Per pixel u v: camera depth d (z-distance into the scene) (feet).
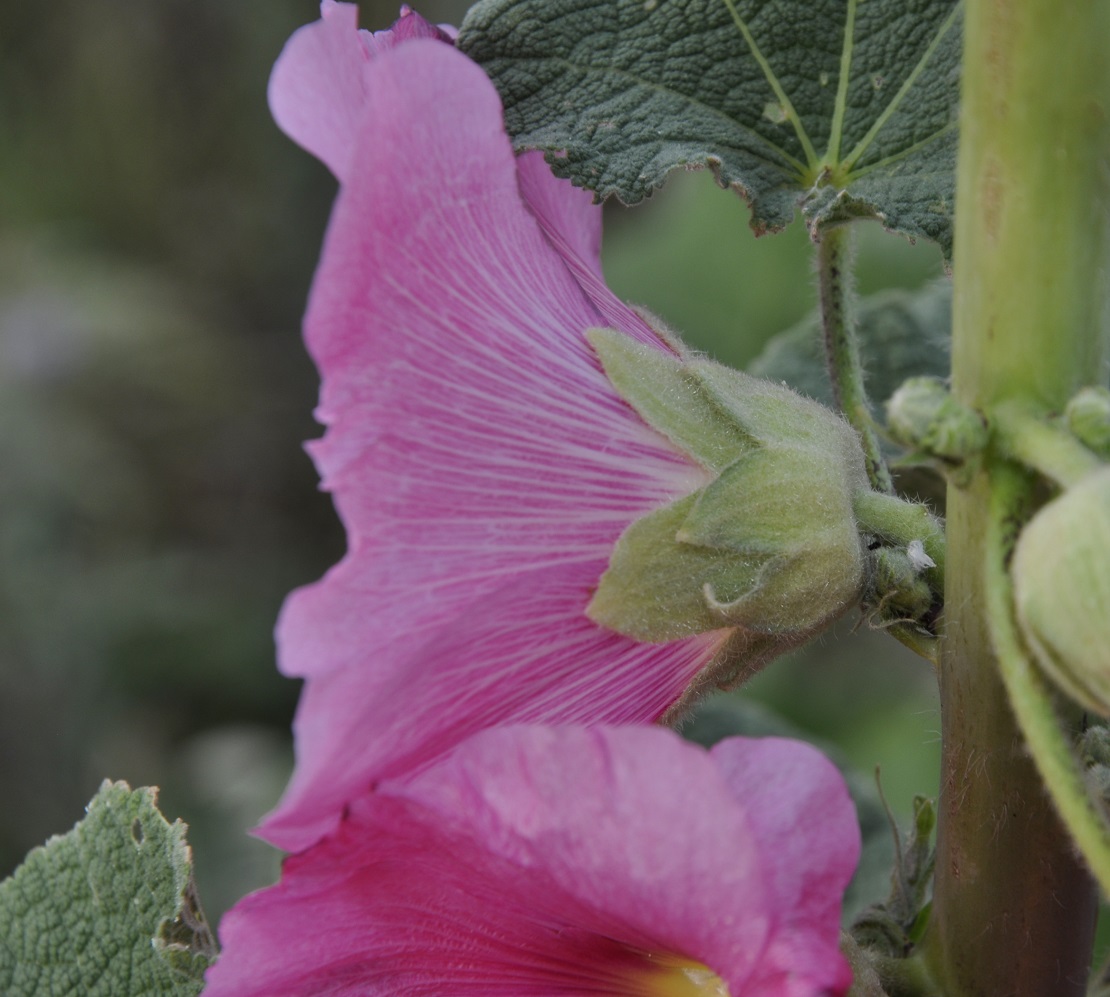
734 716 1.59
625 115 1.21
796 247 3.10
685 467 1.12
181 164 7.25
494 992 1.10
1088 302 1.02
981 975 1.13
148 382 5.95
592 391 1.11
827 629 1.16
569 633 1.10
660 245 3.25
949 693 1.10
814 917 1.00
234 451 6.28
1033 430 1.01
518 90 1.21
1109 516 0.96
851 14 1.21
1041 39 1.01
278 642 1.01
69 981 1.26
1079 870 1.11
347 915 1.07
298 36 1.07
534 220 1.14
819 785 1.01
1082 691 0.98
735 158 1.22
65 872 1.26
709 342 3.13
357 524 1.03
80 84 7.19
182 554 5.50
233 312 6.97
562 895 1.03
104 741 4.59
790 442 1.12
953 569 1.09
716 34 1.21
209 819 3.79
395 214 1.04
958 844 1.12
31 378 5.65
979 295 1.03
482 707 1.08
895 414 1.02
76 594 4.73
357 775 1.03
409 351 1.05
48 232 6.70
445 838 1.03
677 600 1.11
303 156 6.89
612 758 0.97
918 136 1.21
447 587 1.06
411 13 1.18
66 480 5.06
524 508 1.08
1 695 4.38
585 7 1.21
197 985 1.25
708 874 0.97
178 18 7.23
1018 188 1.02
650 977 1.09
